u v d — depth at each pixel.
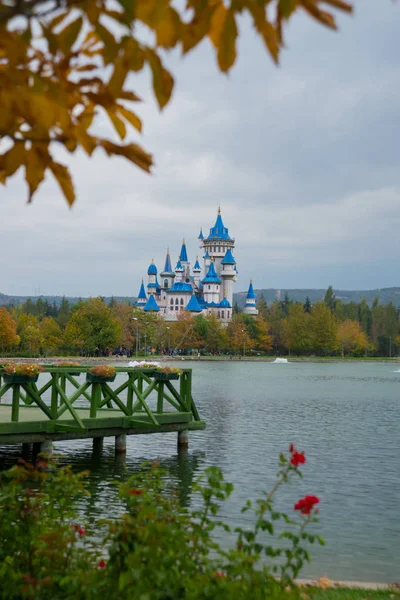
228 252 197.62
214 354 153.25
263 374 82.75
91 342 114.88
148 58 2.49
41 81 2.54
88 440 22.58
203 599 4.93
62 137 2.70
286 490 15.82
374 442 23.98
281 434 25.88
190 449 21.53
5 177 2.92
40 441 16.98
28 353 107.69
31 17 2.37
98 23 2.44
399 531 12.42
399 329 180.38
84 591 5.27
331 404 40.38
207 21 2.35
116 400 18.98
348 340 159.88
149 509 5.64
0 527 6.31
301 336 155.00
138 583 4.91
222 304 184.50
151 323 141.75
